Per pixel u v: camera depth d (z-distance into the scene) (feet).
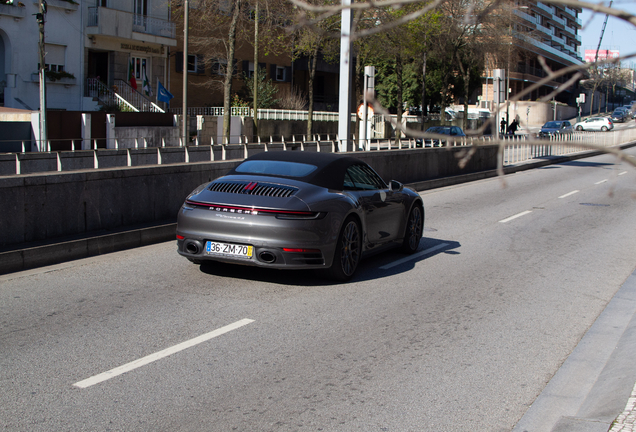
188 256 24.39
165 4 128.36
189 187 38.11
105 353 16.80
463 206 51.78
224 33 144.15
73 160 54.70
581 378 16.16
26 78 105.60
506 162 94.79
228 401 13.94
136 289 23.56
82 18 113.60
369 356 17.13
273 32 125.49
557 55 253.24
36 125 80.48
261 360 16.60
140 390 14.44
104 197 32.42
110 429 12.44
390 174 61.05
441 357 17.30
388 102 174.81
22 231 28.19
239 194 23.94
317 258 23.52
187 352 17.06
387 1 5.63
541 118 272.51
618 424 12.23
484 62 179.01
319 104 184.96
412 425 13.02
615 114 137.90
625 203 55.36
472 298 23.82
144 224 34.45
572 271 29.14
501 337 19.30
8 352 16.71
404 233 30.83
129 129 98.27
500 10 149.18
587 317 21.81
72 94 112.98
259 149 70.03
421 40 129.49
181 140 98.58
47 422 12.69
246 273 26.55
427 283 25.90
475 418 13.51
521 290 25.32
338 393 14.55
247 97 147.02
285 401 14.02
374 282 25.75
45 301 21.68
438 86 177.58
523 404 14.37
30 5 104.99
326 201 24.00
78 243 29.12
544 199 57.62
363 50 128.16
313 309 21.57
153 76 131.13
